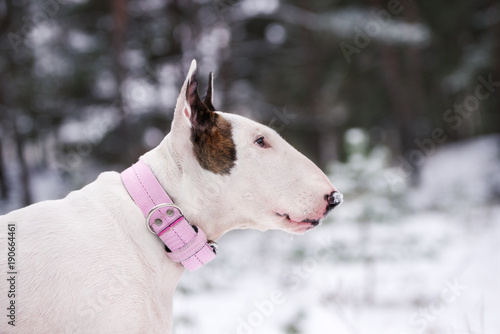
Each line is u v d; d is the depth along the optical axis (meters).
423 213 9.57
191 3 12.41
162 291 1.86
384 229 5.34
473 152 16.14
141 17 14.07
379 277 5.73
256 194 1.94
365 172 5.43
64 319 1.64
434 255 5.10
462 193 9.30
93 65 13.69
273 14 15.42
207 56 12.93
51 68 13.70
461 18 16.23
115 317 1.66
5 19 12.56
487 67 16.08
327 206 1.95
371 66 16.45
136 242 1.81
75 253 1.70
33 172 15.97
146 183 1.88
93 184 1.95
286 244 6.29
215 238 2.02
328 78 16.36
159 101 13.02
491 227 7.88
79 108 14.09
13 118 13.32
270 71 16.16
